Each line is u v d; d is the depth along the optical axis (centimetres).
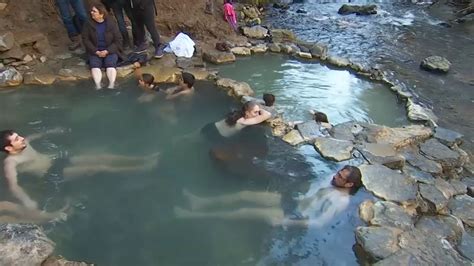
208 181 467
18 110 597
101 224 407
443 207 429
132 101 629
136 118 588
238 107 627
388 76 757
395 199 435
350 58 838
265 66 785
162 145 530
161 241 389
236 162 496
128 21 859
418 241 376
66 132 551
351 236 395
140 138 544
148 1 707
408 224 398
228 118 574
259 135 552
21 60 696
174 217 417
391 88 709
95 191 450
